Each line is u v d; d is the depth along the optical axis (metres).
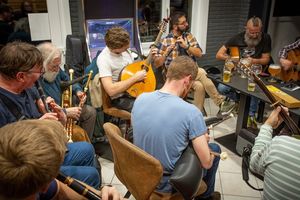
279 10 3.92
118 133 1.57
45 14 3.38
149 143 1.50
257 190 2.15
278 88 2.48
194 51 3.33
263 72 3.02
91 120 2.53
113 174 2.50
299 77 2.97
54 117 1.61
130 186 1.57
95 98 2.60
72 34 3.49
